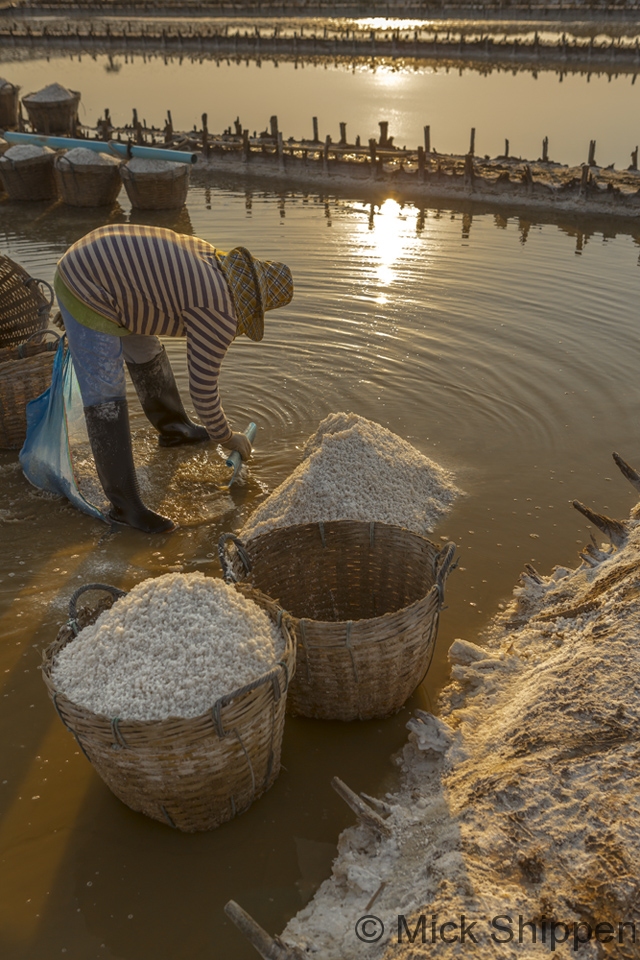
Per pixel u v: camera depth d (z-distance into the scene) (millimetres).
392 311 7191
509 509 4406
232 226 10203
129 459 4250
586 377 5895
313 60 31078
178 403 5191
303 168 13258
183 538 4293
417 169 12328
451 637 3531
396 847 2416
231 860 2564
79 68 29766
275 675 2438
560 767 2451
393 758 2926
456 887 2123
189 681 2387
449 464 4859
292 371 6133
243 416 5523
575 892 2062
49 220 11164
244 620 2590
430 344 6512
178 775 2424
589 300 7375
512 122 17094
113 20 47375
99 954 2291
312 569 3447
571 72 25047
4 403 5074
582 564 3891
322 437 4656
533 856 2191
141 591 2660
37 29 42281
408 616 2818
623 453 4918
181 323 4109
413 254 8844
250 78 26109
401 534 3309
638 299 7367
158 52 35062
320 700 2984
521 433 5195
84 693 2428
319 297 7547
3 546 4258
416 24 40625
